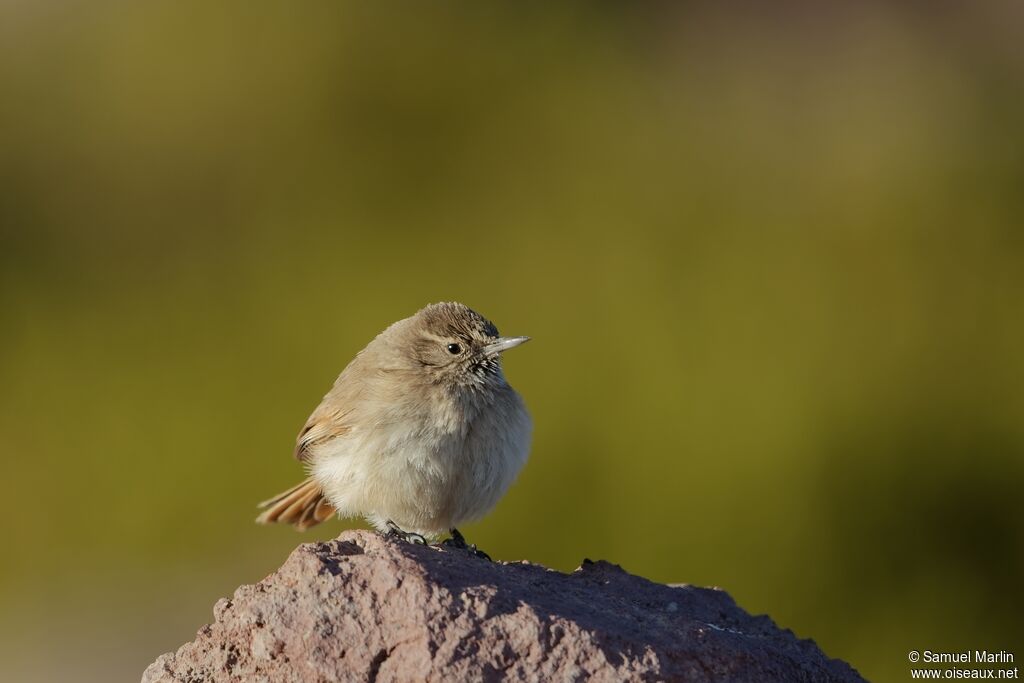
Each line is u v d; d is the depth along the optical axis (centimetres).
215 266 1822
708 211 1762
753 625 713
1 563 1669
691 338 1619
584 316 1664
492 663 586
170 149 1970
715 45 2183
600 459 1565
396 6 1991
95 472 1688
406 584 599
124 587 1639
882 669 1512
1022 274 1684
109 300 1811
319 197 1888
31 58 2050
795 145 1912
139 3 2042
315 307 1752
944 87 2089
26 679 1474
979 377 1612
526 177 1859
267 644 589
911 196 1772
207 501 1658
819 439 1552
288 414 1678
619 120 1922
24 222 1905
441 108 1939
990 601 1530
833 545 1529
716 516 1521
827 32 2205
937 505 1558
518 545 1539
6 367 1767
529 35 2000
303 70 1959
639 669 597
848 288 1675
